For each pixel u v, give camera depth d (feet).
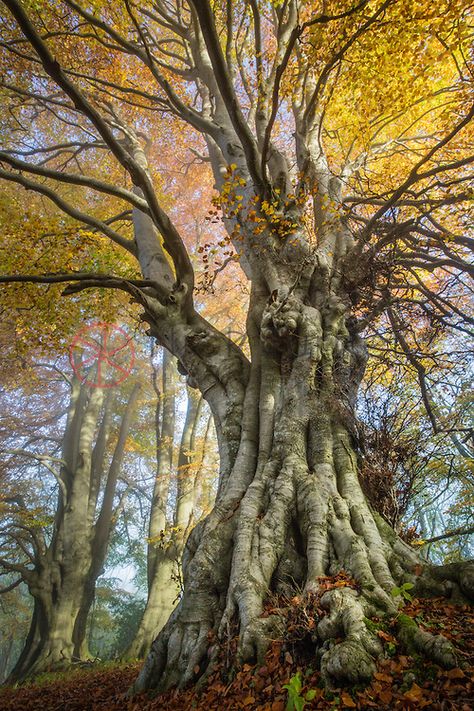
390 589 13.76
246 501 18.44
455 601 13.65
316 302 25.82
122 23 38.19
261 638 13.38
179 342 26.16
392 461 20.36
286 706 10.49
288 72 32.37
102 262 35.55
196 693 13.82
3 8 38.32
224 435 22.75
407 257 29.48
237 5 36.88
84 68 43.14
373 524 16.62
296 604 13.64
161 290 26.86
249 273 29.94
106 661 51.60
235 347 26.18
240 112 22.86
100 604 99.30
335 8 25.23
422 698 9.41
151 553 57.00
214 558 17.35
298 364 22.24
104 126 22.80
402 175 38.88
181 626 16.39
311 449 19.97
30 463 81.46
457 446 41.14
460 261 28.17
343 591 13.00
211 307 76.23
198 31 38.14
